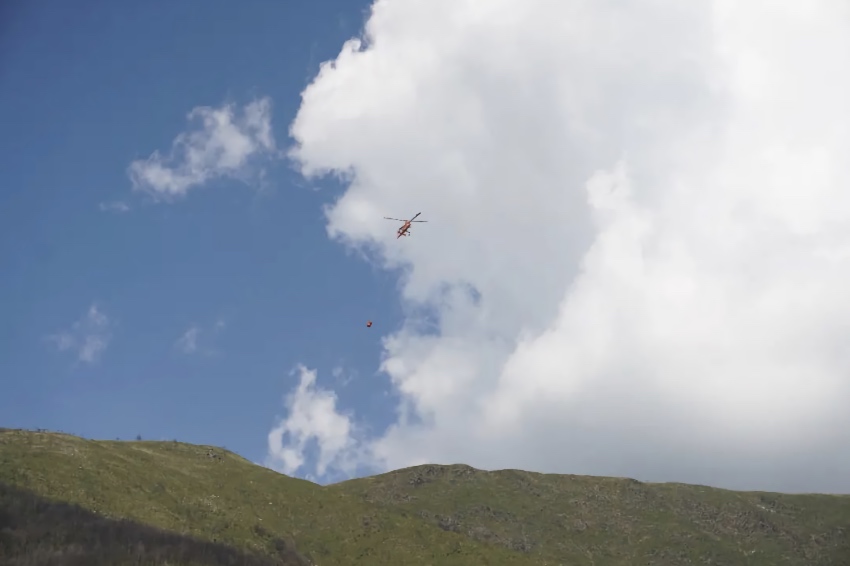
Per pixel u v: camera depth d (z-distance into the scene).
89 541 183.00
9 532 177.75
